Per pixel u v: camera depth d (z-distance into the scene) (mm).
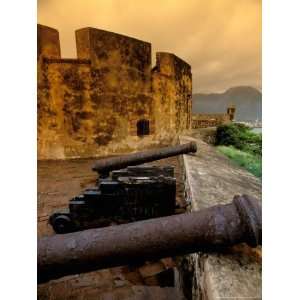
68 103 8383
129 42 9109
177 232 1391
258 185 3447
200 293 1456
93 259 1401
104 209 3232
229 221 1347
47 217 3613
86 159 8375
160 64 10492
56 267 1397
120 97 9156
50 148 8297
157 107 10430
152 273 2336
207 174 3219
